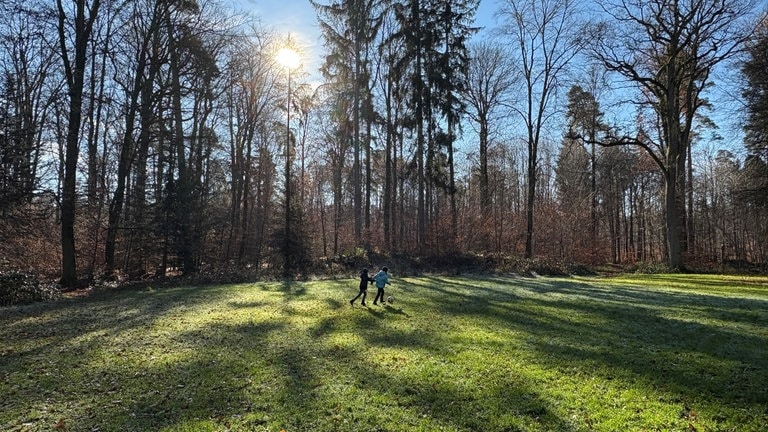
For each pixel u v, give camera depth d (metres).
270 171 41.78
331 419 5.66
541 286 19.81
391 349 8.95
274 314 13.10
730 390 6.52
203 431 5.34
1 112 18.56
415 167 32.19
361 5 31.06
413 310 13.69
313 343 9.49
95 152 28.59
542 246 37.94
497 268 27.77
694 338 9.56
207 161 33.69
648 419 5.60
